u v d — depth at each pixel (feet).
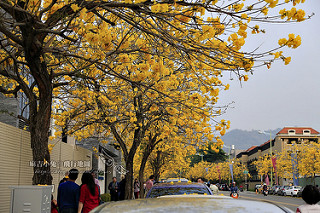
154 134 59.98
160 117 40.29
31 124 24.71
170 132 41.73
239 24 16.97
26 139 40.98
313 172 153.99
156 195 26.91
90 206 24.35
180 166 133.59
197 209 7.59
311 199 18.94
